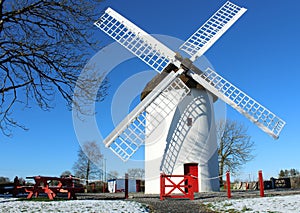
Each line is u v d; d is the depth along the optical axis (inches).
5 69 394.6
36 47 380.5
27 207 371.9
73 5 395.5
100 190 1134.4
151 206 408.5
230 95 667.4
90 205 387.9
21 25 390.9
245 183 1253.7
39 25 394.6
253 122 640.4
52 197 512.4
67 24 395.9
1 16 357.1
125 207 371.2
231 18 721.0
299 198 425.4
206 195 588.4
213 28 716.0
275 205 370.0
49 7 386.0
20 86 379.2
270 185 1167.6
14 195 620.7
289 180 1154.7
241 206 380.2
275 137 624.7
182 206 411.2
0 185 863.7
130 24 711.1
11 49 370.0
